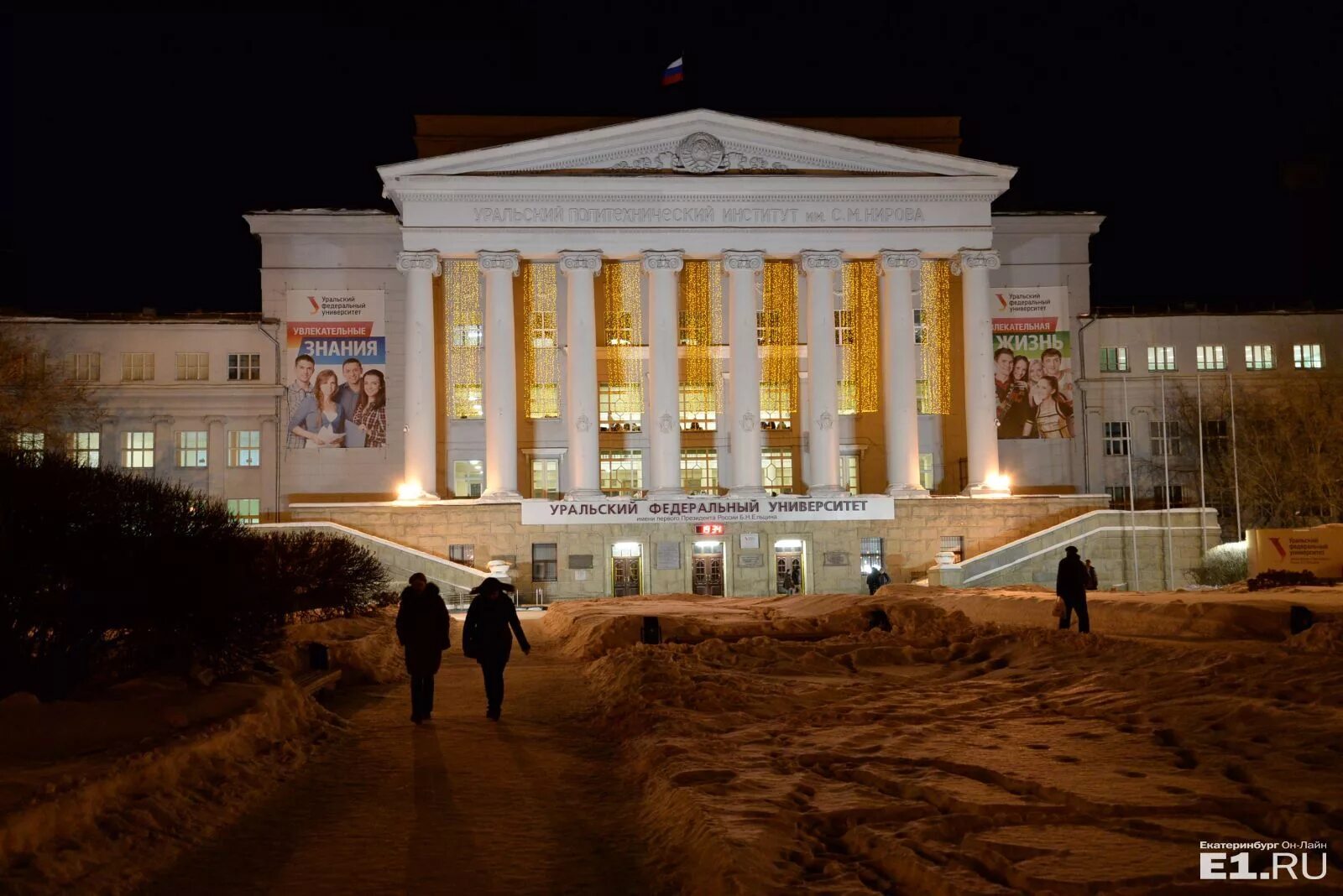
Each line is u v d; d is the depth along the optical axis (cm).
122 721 1300
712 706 1647
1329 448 5884
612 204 5669
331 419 5912
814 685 1881
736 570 5488
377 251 6012
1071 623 2766
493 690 1755
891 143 6200
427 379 5584
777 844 884
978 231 5753
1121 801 948
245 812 1129
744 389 5650
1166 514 5462
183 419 5947
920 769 1130
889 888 797
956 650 2253
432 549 5441
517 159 5634
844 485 5981
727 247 5684
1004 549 5334
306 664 2055
